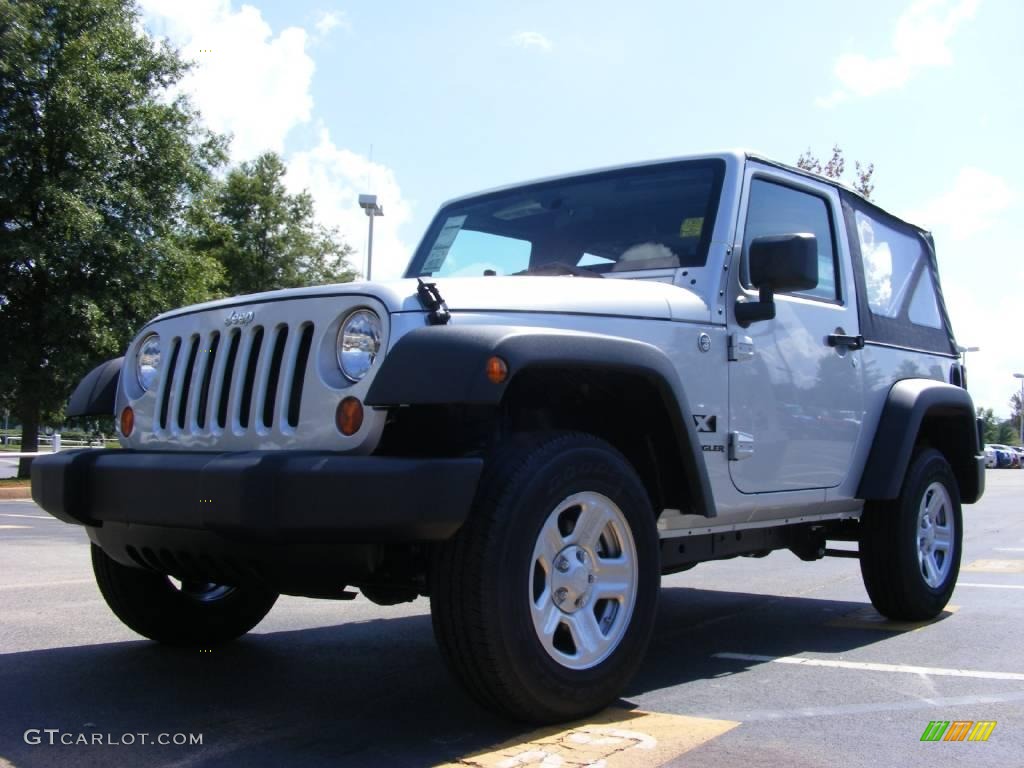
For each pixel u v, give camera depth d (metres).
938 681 3.83
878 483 4.68
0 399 19.97
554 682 2.99
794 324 4.27
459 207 5.04
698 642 4.65
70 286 18.94
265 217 30.78
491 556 2.85
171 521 2.99
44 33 18.70
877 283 5.12
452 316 3.03
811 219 4.64
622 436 3.65
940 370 5.56
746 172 4.18
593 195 4.50
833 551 5.17
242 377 3.25
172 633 4.22
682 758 2.83
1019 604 5.67
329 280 31.53
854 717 3.30
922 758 2.87
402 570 3.19
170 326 3.61
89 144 18.73
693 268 3.92
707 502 3.51
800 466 4.25
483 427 3.19
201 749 2.95
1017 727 3.19
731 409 3.85
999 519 12.96
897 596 4.95
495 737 3.03
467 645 2.86
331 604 5.70
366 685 3.74
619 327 3.43
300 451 2.93
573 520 3.18
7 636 4.61
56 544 8.65
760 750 2.92
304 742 3.02
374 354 2.96
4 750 2.95
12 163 18.78
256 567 3.12
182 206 21.02
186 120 20.72
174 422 3.44
